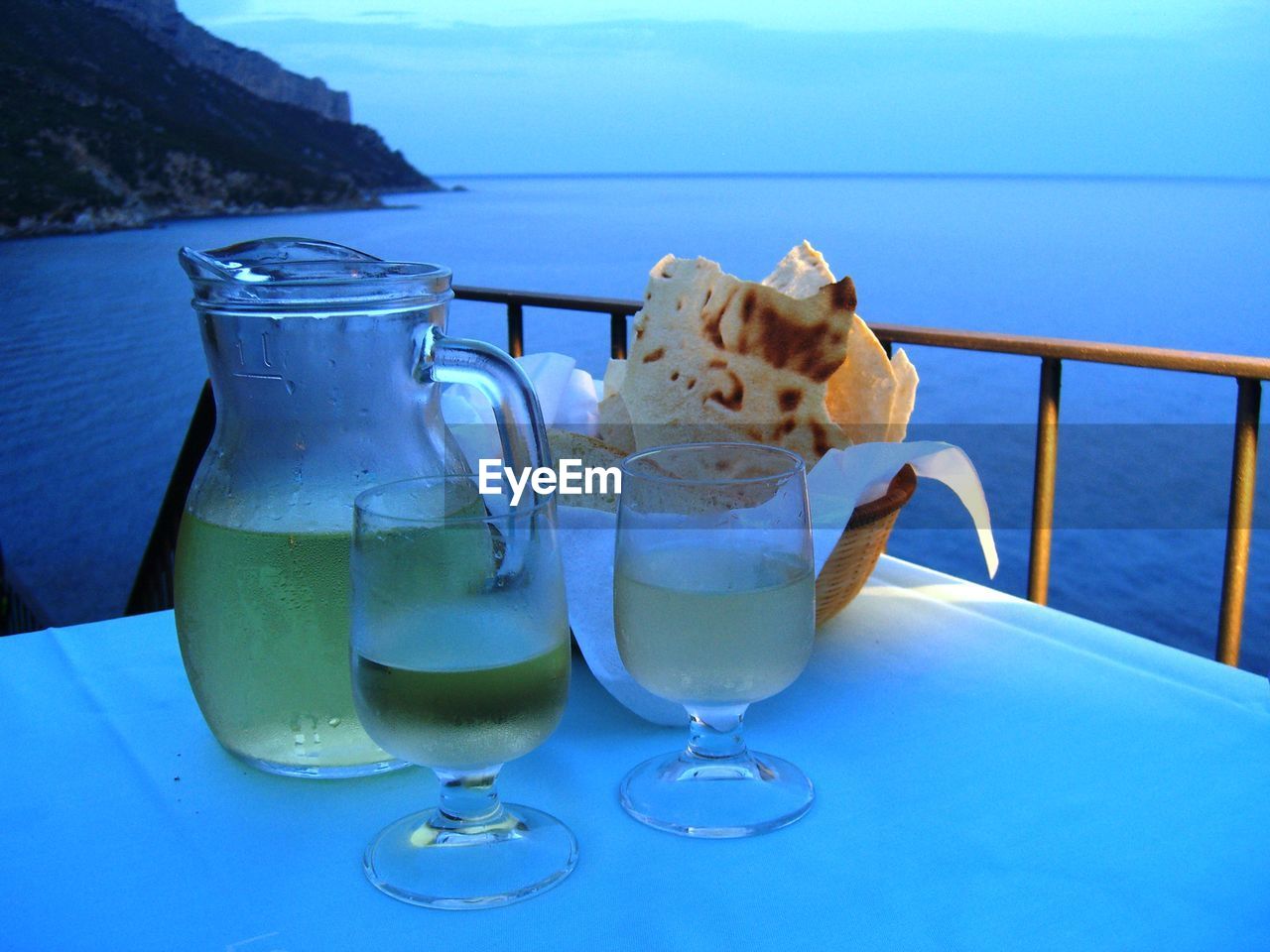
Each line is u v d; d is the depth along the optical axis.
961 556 9.55
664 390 0.59
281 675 0.43
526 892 0.37
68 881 0.39
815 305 0.56
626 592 0.42
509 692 0.38
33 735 0.49
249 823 0.42
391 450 0.44
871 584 0.65
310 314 0.42
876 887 0.38
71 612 10.38
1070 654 0.55
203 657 0.44
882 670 0.54
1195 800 0.42
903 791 0.43
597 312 1.21
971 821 0.41
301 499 0.43
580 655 0.55
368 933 0.36
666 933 0.36
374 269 0.45
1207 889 0.37
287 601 0.43
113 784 0.45
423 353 0.43
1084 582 9.36
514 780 0.45
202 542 0.44
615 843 0.40
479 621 0.38
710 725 0.45
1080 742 0.47
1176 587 9.13
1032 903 0.37
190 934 0.36
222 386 0.44
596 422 0.63
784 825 0.41
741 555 0.41
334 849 0.41
